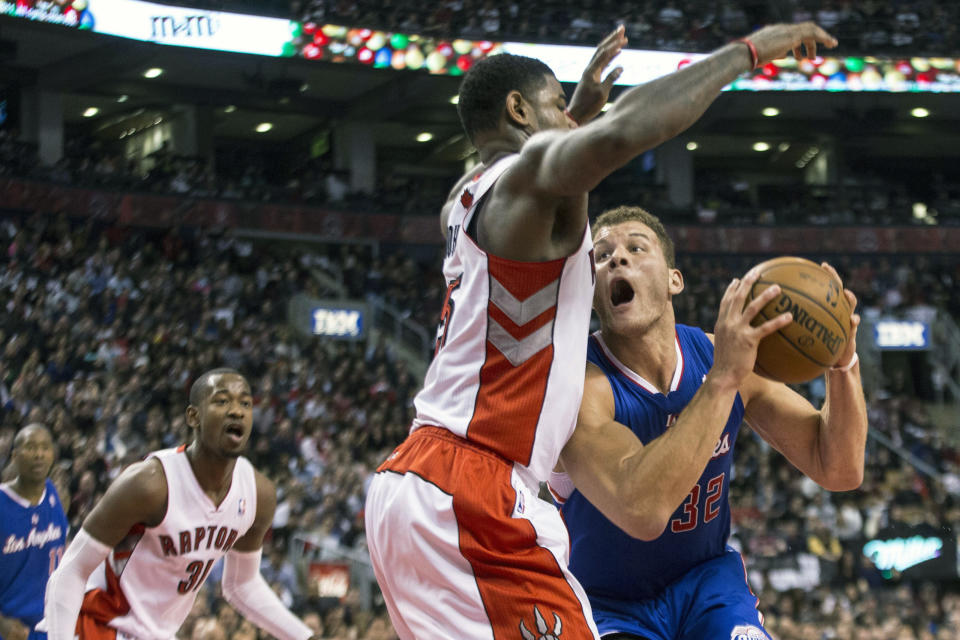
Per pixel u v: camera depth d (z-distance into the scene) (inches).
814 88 856.9
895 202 944.9
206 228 768.9
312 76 828.6
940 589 510.3
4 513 169.8
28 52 742.5
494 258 85.0
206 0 735.1
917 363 799.1
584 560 106.9
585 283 88.6
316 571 366.0
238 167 912.9
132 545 135.8
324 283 777.6
